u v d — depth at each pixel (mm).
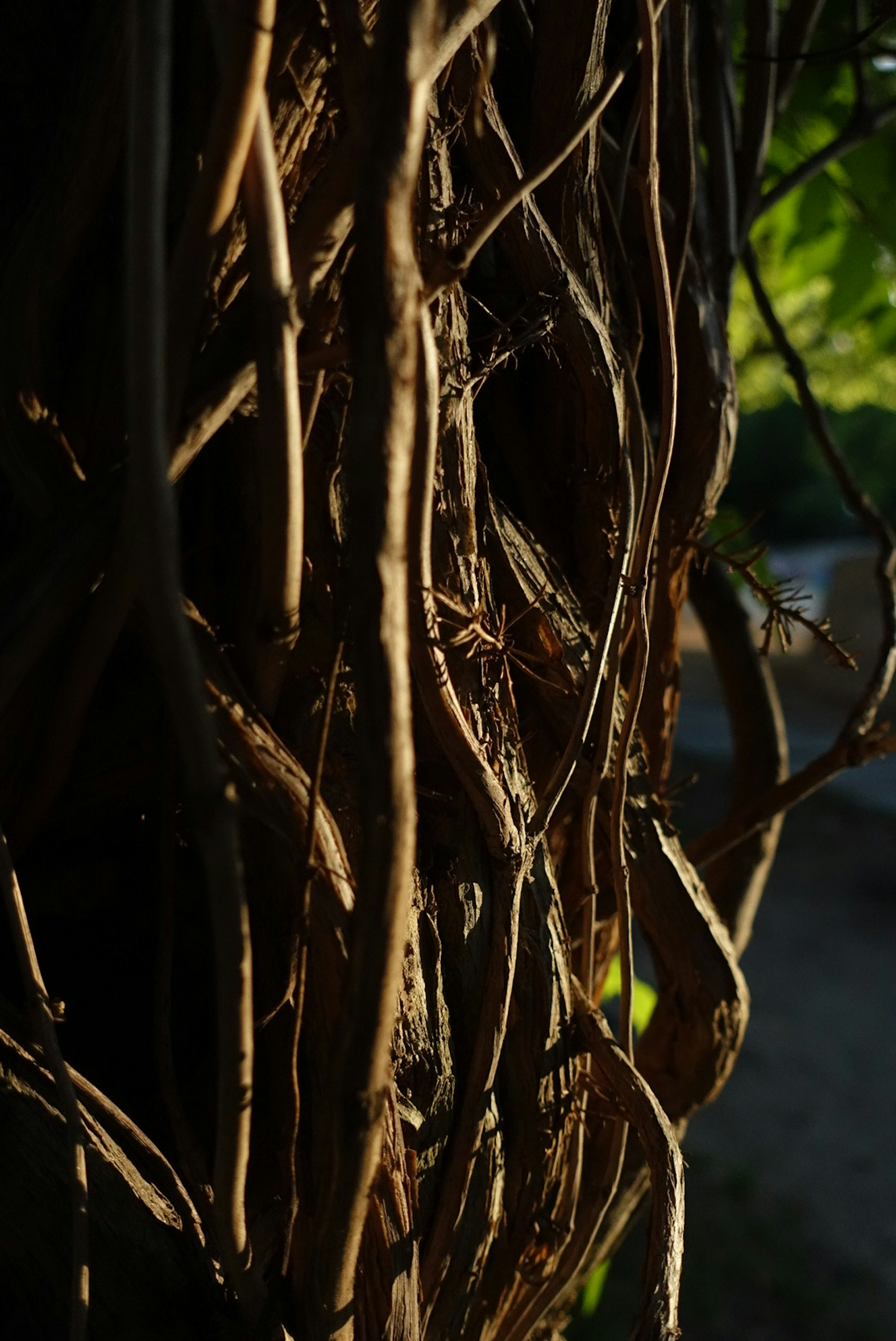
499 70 1138
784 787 1421
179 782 1041
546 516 1181
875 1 1691
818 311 5270
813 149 2361
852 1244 4430
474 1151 1010
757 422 26359
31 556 897
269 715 954
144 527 735
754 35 1466
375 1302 954
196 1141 1042
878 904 7996
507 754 1042
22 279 948
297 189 938
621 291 1244
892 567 1433
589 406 1120
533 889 1054
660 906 1177
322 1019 946
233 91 785
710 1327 3838
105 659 926
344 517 976
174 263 822
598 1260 1279
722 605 1650
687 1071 1221
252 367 871
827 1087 5727
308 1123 979
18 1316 929
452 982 1014
